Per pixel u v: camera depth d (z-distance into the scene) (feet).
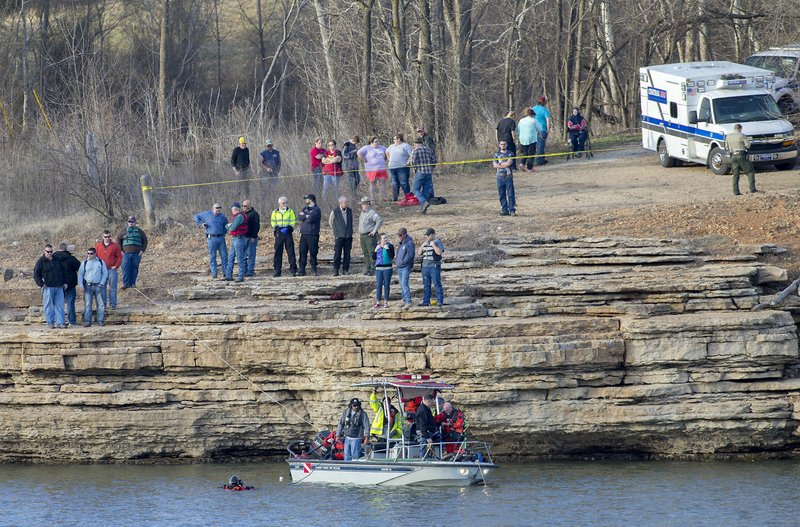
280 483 246.06
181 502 229.04
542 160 444.14
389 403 246.47
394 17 477.36
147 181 356.59
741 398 251.19
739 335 251.60
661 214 328.29
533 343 252.42
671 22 544.21
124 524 213.46
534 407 253.44
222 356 265.95
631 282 270.87
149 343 267.59
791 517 204.54
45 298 276.82
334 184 357.82
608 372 255.70
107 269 285.02
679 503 216.54
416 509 217.97
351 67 560.61
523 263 297.74
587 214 338.95
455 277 288.71
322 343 262.06
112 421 264.52
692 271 276.00
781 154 382.63
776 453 257.14
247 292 297.33
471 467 234.99
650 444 259.39
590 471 249.34
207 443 268.00
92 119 386.11
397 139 368.27
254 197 360.89
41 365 267.39
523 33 629.51
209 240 304.91
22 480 253.03
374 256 278.46
